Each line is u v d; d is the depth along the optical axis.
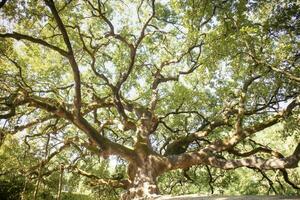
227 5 15.35
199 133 21.36
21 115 19.41
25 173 20.55
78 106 16.19
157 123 21.34
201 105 24.72
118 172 24.39
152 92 21.72
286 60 13.95
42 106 16.72
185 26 18.20
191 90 24.00
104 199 24.25
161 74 23.33
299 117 15.66
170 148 21.08
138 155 18.38
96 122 21.61
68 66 22.11
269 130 23.59
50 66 21.53
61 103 17.52
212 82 21.91
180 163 18.30
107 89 24.16
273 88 17.48
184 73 21.36
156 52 22.88
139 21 21.39
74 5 18.12
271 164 16.09
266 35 14.95
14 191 24.44
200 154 18.42
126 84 24.39
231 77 20.77
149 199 15.43
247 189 33.88
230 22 15.89
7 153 20.89
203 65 19.58
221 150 18.69
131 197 17.38
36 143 21.44
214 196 12.55
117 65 23.22
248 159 17.03
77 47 21.23
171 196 14.90
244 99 18.30
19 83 17.38
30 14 14.61
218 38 16.36
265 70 15.13
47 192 25.55
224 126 23.06
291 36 14.37
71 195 27.02
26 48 19.62
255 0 14.72
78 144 19.16
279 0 14.19
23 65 20.16
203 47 18.95
